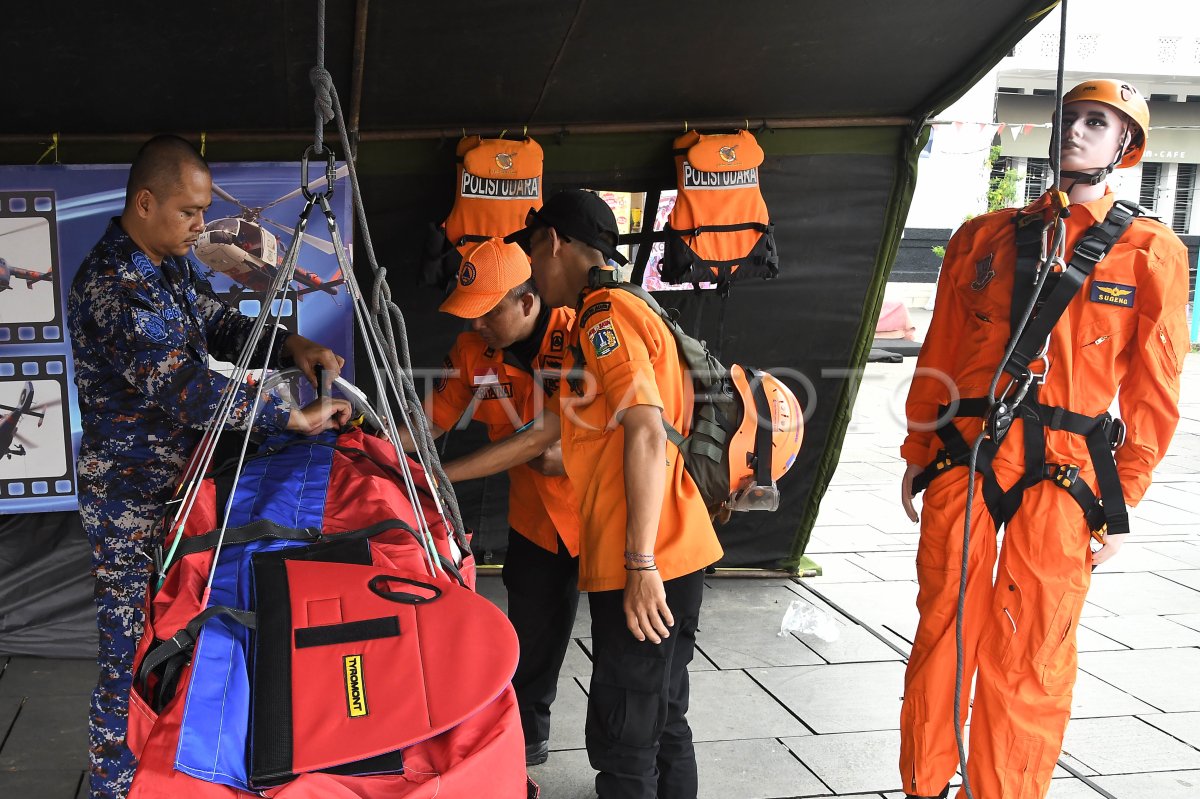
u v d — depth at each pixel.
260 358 2.32
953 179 11.59
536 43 3.01
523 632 2.71
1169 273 2.30
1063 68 2.17
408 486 1.62
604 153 3.71
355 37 2.78
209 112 3.22
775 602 4.27
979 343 2.46
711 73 3.31
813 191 3.85
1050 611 2.34
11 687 3.28
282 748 1.09
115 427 2.16
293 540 1.55
